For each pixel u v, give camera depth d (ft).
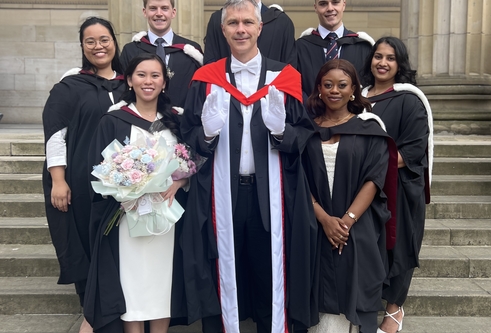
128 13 21.25
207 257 9.41
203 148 9.04
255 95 9.37
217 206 9.34
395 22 36.14
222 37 11.80
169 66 12.48
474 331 10.90
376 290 9.28
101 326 8.95
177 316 9.23
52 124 10.04
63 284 10.98
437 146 18.74
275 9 12.10
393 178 9.69
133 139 9.20
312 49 13.07
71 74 10.49
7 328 10.94
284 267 9.38
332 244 9.29
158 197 8.91
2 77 36.14
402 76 10.64
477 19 24.38
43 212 14.96
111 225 8.99
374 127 9.42
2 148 18.74
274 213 9.29
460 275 12.81
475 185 16.25
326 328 9.37
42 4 35.58
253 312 10.21
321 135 9.61
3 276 12.70
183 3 23.13
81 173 10.12
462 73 24.45
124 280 9.05
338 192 9.37
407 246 10.29
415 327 11.09
